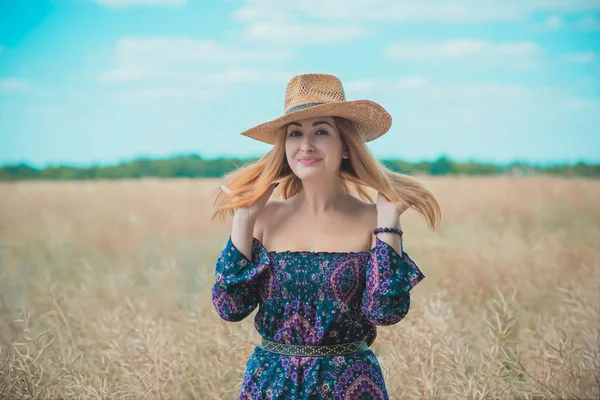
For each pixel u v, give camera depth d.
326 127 4.74
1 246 17.23
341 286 4.60
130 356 6.30
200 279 9.28
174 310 8.52
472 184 33.19
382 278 4.50
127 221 21.27
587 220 19.61
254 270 4.68
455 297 8.09
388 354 6.41
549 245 11.40
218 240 17.22
